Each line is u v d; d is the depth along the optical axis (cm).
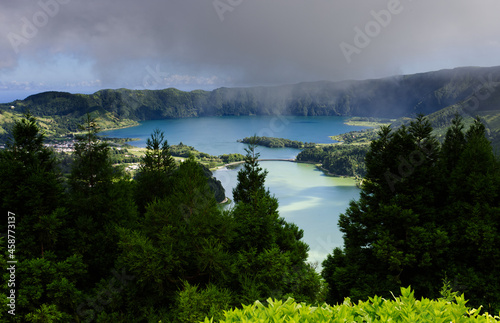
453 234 2297
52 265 2219
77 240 2470
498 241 2105
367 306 627
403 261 2192
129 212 2827
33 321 2047
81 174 2769
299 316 583
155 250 2042
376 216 2600
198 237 2222
